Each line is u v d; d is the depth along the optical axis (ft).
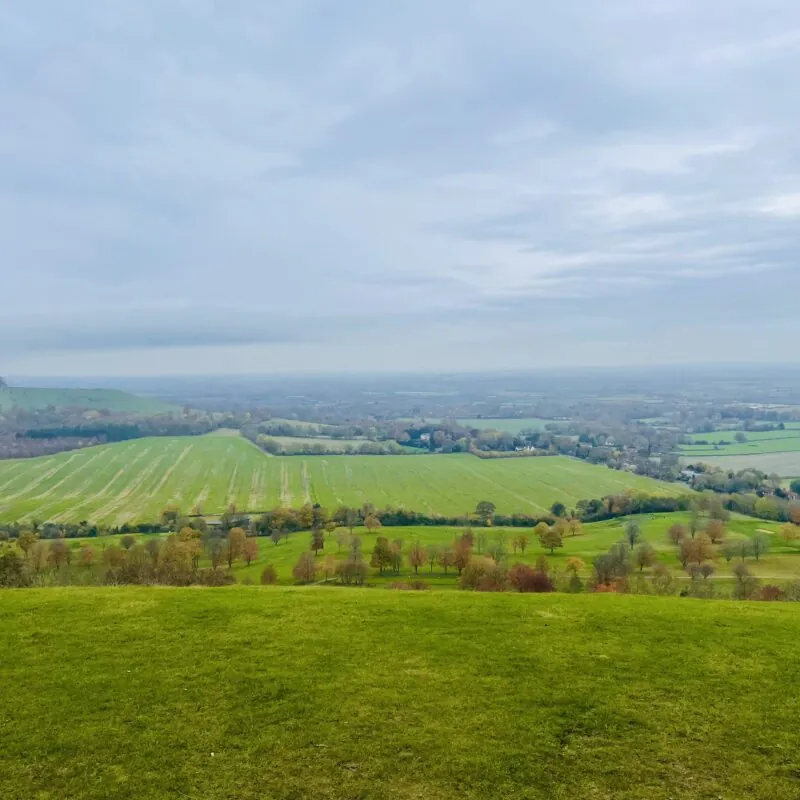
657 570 226.79
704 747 47.09
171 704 52.49
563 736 48.44
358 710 51.75
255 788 42.75
